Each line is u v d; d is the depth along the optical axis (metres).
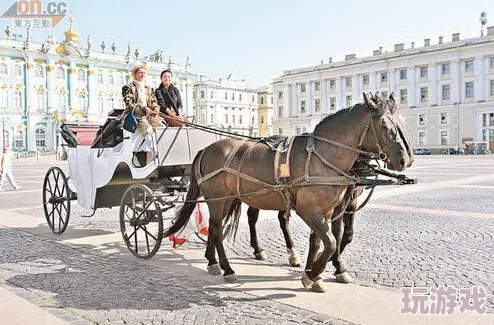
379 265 6.24
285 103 84.12
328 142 5.11
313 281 5.17
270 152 5.49
